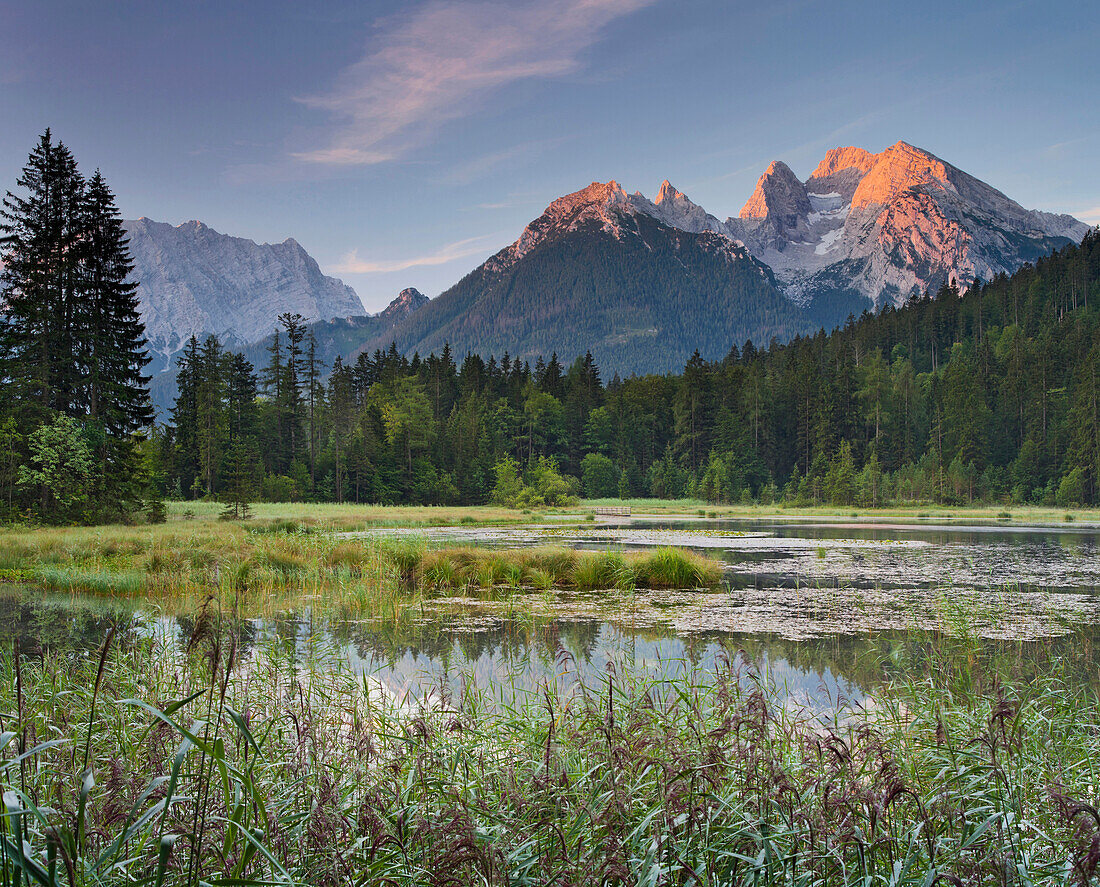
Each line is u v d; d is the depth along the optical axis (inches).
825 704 339.3
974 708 265.0
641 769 167.3
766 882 135.5
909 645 487.8
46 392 1499.8
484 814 156.3
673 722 216.1
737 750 169.5
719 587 792.3
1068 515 2743.6
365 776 184.7
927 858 144.9
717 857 140.7
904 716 278.4
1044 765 205.3
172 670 304.0
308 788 170.6
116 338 1632.6
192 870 112.9
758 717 171.5
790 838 141.4
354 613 613.6
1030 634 523.8
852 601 687.7
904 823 161.8
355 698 288.4
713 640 508.7
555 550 881.5
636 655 452.8
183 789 157.0
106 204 1689.2
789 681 393.7
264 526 1509.6
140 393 1647.4
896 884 131.1
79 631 517.3
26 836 116.2
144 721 225.9
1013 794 164.2
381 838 137.7
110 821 132.6
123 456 1568.7
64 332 1531.7
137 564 821.9
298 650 441.7
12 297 1510.8
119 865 108.2
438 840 136.6
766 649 478.3
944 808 153.1
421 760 179.9
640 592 750.5
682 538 1541.6
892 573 921.5
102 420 1557.6
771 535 1686.8
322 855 135.8
